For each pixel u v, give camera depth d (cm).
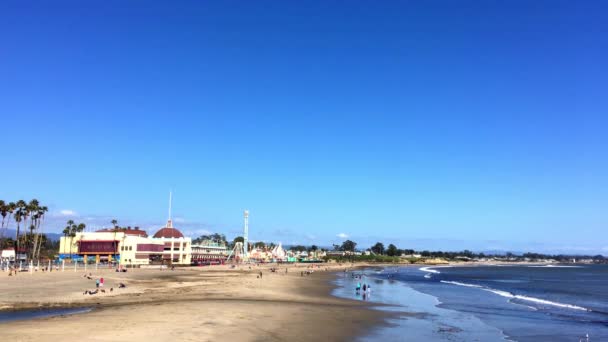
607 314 5716
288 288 8200
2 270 9775
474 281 13612
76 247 16088
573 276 18962
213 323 3638
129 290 6475
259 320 3969
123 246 15675
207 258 18600
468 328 4231
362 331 3803
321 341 3288
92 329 3216
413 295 7794
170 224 18612
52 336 2945
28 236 15438
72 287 6506
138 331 3189
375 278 13425
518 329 4288
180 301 5206
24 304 4722
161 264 15138
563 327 4481
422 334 3816
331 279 12044
